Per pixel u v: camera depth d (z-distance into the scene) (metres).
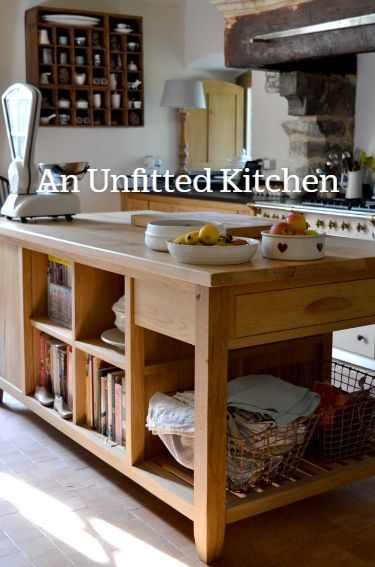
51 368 3.36
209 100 7.09
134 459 2.65
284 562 2.33
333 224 4.53
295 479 2.53
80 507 2.69
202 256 2.23
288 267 2.23
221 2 5.09
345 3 4.26
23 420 3.60
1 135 6.19
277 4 4.72
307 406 2.55
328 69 5.24
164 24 6.80
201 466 2.26
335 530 2.54
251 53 5.02
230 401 2.49
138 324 2.55
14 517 2.62
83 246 2.71
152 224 2.62
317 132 5.32
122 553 2.38
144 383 2.64
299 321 2.36
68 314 3.24
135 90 6.54
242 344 2.24
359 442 2.75
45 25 5.94
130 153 6.80
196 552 2.38
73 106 6.21
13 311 3.49
